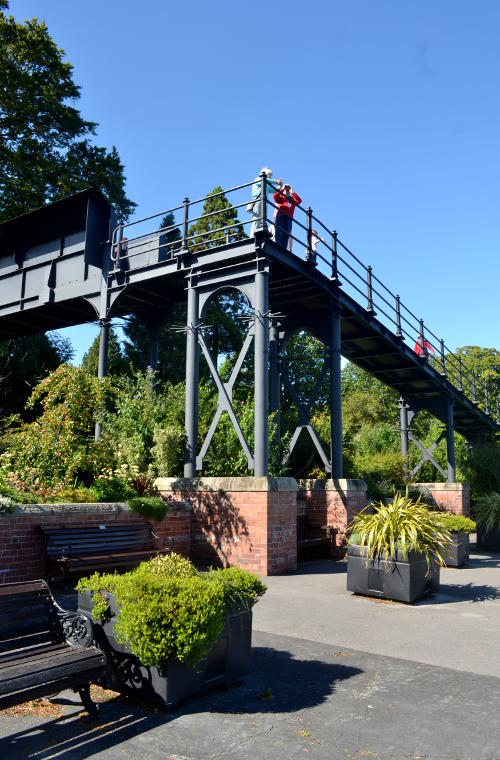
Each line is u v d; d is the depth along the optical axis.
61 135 25.44
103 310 14.01
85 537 8.49
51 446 10.22
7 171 23.95
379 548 8.09
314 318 14.58
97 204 14.61
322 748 3.50
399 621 6.86
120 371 24.97
